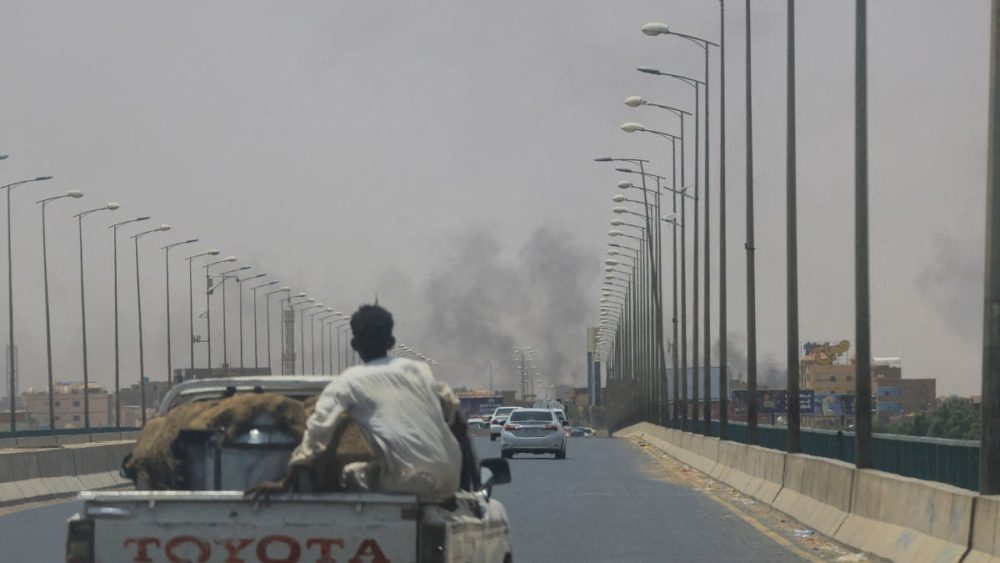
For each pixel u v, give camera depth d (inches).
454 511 641.6
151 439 650.8
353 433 620.1
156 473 648.4
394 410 605.0
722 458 2743.6
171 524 601.3
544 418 4001.0
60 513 1937.7
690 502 2127.2
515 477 2864.2
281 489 596.7
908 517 1232.2
